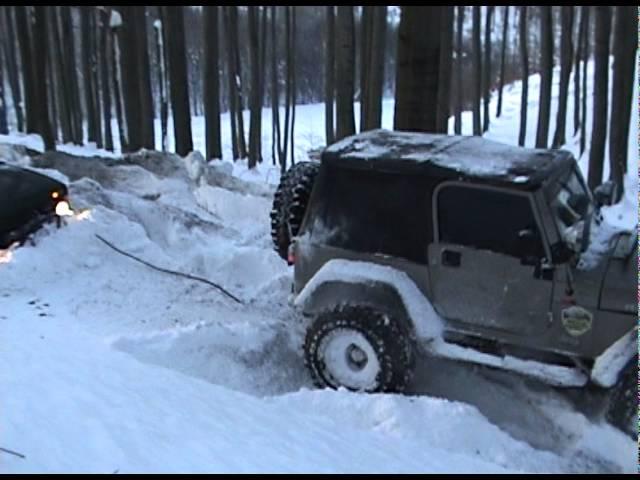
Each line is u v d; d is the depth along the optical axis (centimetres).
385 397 595
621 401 570
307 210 691
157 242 1051
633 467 563
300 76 5488
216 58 2581
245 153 3462
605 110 2216
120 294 810
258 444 485
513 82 5462
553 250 596
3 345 636
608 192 715
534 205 598
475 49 3328
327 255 674
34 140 2688
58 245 873
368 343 631
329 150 685
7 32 4053
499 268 617
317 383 659
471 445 559
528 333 614
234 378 664
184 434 481
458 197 625
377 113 1888
